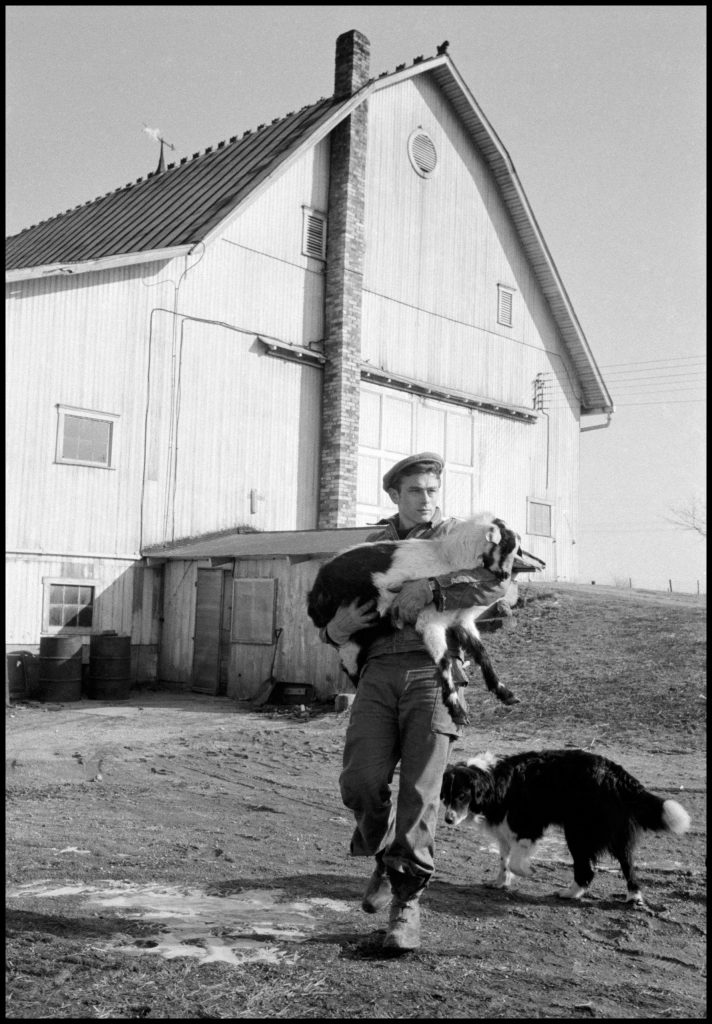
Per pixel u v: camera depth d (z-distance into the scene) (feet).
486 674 15.08
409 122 84.79
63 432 60.49
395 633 14.88
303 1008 11.76
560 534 99.19
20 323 58.44
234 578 61.72
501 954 14.80
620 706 45.62
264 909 16.26
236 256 71.05
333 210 77.82
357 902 17.04
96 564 62.18
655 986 13.92
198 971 12.87
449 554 14.70
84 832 23.43
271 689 57.57
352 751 14.70
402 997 12.27
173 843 22.40
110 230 81.56
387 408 81.15
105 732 46.03
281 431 73.46
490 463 91.04
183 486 66.95
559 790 19.48
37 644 58.95
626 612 67.05
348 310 76.38
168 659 65.36
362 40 79.92
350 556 15.23
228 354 70.08
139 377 64.64
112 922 15.07
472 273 90.74
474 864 22.40
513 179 92.22
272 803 29.53
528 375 96.68
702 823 27.55
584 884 19.35
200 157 88.89
